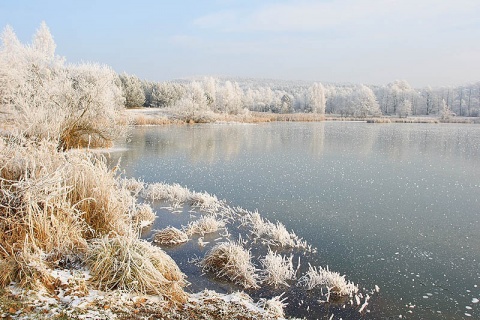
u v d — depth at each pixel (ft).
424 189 53.36
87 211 24.34
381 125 211.61
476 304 22.35
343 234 34.53
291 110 350.43
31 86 73.92
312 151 93.81
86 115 80.53
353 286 23.66
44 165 23.39
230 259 24.84
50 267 18.22
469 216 40.60
